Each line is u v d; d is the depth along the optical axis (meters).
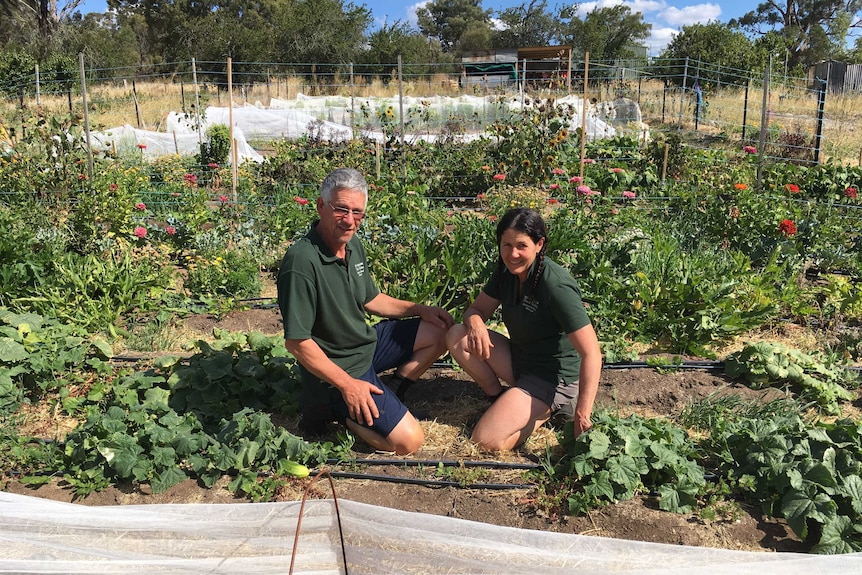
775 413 3.65
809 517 2.73
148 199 8.71
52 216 7.04
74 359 4.11
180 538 2.65
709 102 19.05
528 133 9.80
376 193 7.85
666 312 4.80
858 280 6.12
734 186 7.49
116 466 3.02
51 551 2.60
